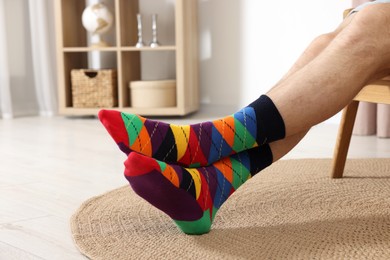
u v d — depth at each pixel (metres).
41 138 2.94
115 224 1.45
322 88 1.29
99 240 1.33
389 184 1.81
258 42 3.63
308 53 1.46
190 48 3.68
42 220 1.53
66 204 1.69
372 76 1.36
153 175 1.16
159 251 1.25
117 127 1.20
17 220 1.54
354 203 1.60
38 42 3.89
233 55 3.73
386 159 2.21
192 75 3.73
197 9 3.80
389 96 1.64
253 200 1.63
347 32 1.31
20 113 3.90
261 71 3.65
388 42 1.32
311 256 1.20
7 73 3.77
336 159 1.88
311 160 2.20
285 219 1.46
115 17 3.93
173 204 1.24
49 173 2.12
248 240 1.31
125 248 1.27
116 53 3.94
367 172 1.98
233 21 3.70
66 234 1.41
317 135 2.94
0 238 1.39
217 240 1.31
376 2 1.41
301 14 3.49
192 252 1.24
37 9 3.87
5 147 2.70
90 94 3.65
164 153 1.25
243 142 1.29
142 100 3.57
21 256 1.26
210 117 3.64
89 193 1.82
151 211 1.55
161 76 3.95
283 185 1.80
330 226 1.40
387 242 1.28
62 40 3.63
